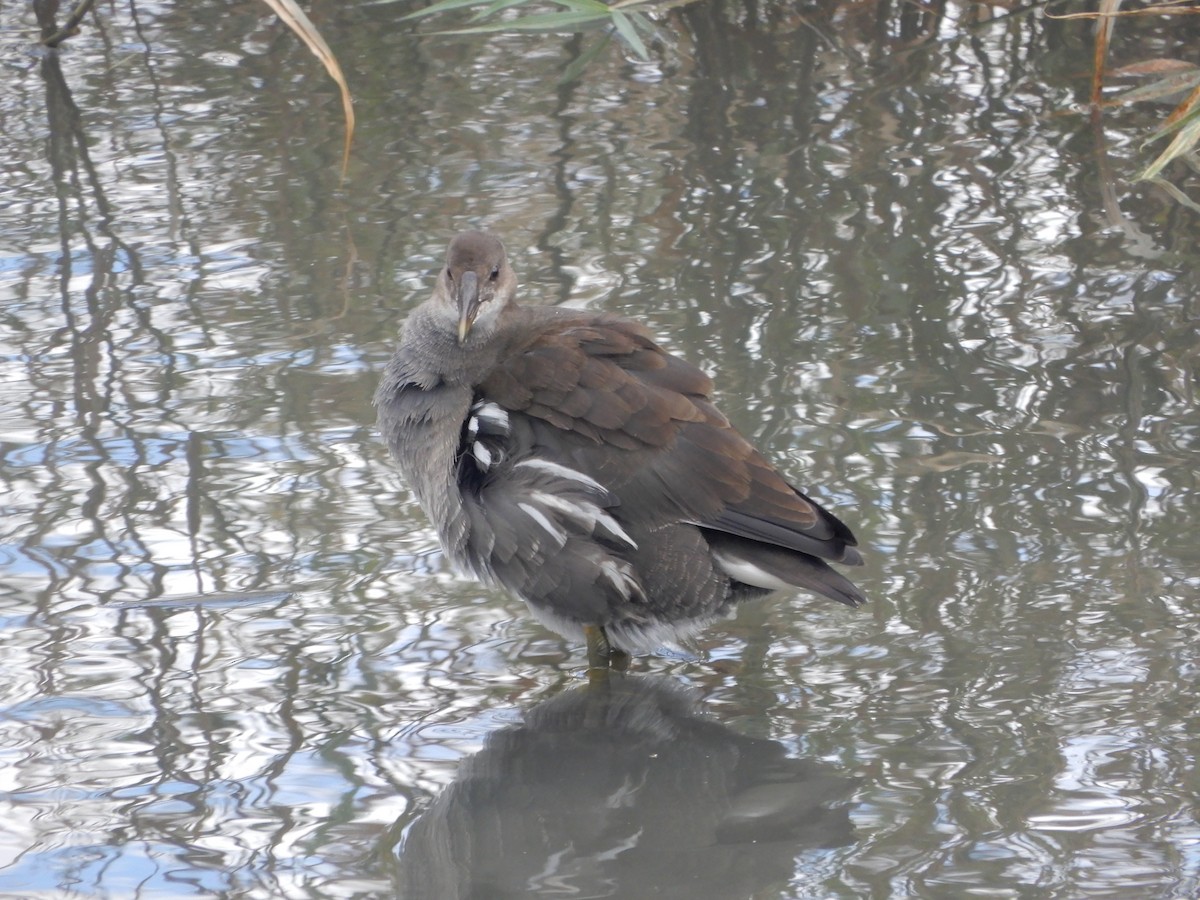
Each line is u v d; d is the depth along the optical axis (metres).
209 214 13.67
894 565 9.16
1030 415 10.58
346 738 7.78
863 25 17.33
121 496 9.88
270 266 12.79
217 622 8.73
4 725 7.79
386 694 8.19
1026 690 8.02
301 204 13.82
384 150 14.83
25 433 10.55
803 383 10.97
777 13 17.69
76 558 9.26
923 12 17.47
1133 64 15.11
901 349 11.41
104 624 8.67
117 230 13.41
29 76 16.58
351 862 6.81
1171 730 7.61
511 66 16.73
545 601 8.73
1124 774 7.29
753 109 15.53
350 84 16.30
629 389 8.74
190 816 7.12
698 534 8.56
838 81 16.09
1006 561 9.12
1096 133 14.83
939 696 8.03
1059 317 11.82
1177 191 13.70
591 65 16.72
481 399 8.97
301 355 11.52
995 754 7.51
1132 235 13.01
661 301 12.06
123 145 14.96
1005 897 6.46
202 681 8.21
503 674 8.46
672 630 8.79
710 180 14.13
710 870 6.75
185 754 7.59
